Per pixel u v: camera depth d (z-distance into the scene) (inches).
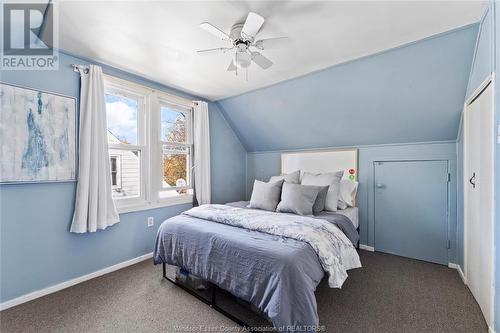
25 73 77.7
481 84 69.7
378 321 67.5
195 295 80.4
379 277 94.7
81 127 89.7
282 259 57.1
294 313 52.7
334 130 131.0
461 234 97.6
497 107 58.5
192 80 115.8
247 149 177.8
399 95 100.4
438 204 109.8
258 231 74.0
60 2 59.9
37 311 72.9
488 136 66.4
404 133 114.5
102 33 75.1
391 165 121.6
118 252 103.7
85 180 88.5
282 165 160.7
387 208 122.5
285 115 136.4
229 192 165.6
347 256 73.4
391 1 60.9
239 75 109.7
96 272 95.7
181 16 66.7
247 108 145.0
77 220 87.5
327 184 113.7
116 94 106.0
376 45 83.3
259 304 58.6
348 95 110.1
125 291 84.4
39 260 81.4
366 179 128.6
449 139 107.3
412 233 115.9
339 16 66.8
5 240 74.7
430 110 100.4
